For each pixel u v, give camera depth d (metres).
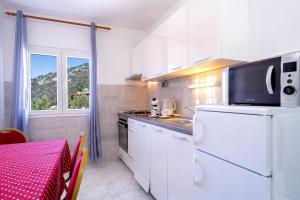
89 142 3.12
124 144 3.07
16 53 2.65
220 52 1.45
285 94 1.05
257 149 0.85
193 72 2.20
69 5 2.64
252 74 1.28
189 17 1.82
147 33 3.61
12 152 1.50
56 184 1.12
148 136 2.14
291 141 0.89
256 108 0.87
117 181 2.53
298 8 1.23
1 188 0.87
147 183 2.13
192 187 1.38
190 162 1.40
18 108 2.64
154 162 1.99
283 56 1.08
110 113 3.41
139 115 2.77
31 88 2.92
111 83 3.42
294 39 1.25
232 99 1.45
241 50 1.54
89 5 2.65
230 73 1.48
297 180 0.91
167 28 2.25
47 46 2.97
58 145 1.74
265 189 0.82
